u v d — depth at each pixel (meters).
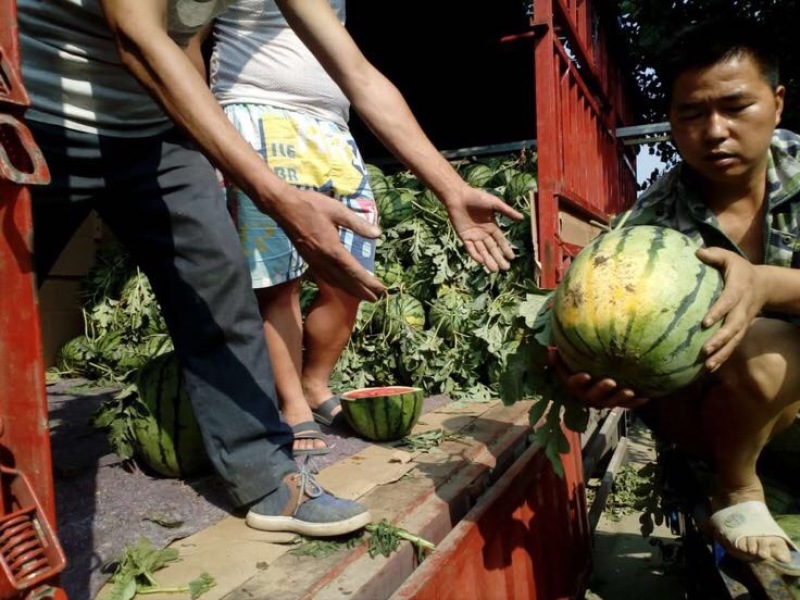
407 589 1.61
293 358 2.92
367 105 2.25
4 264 1.21
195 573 1.78
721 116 2.15
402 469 2.64
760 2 8.91
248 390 2.17
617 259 1.87
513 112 6.92
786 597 1.94
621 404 2.01
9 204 1.20
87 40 1.97
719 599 2.46
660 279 1.81
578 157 4.86
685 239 1.95
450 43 5.54
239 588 1.68
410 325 4.43
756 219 2.43
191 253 2.17
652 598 3.47
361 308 4.57
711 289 1.84
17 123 1.14
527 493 2.64
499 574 2.19
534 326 2.23
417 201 5.01
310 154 2.94
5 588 1.10
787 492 2.51
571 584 2.97
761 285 1.86
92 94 2.02
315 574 1.75
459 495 2.40
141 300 5.58
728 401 2.04
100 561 1.90
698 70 2.14
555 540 2.88
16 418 1.23
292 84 2.90
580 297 1.87
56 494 2.50
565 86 4.42
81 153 2.05
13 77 1.14
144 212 2.17
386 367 4.55
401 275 4.76
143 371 2.79
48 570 1.16
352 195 3.08
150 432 2.61
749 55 2.09
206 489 2.55
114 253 6.06
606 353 1.85
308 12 2.24
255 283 2.80
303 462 2.16
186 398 2.62
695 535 2.83
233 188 2.82
